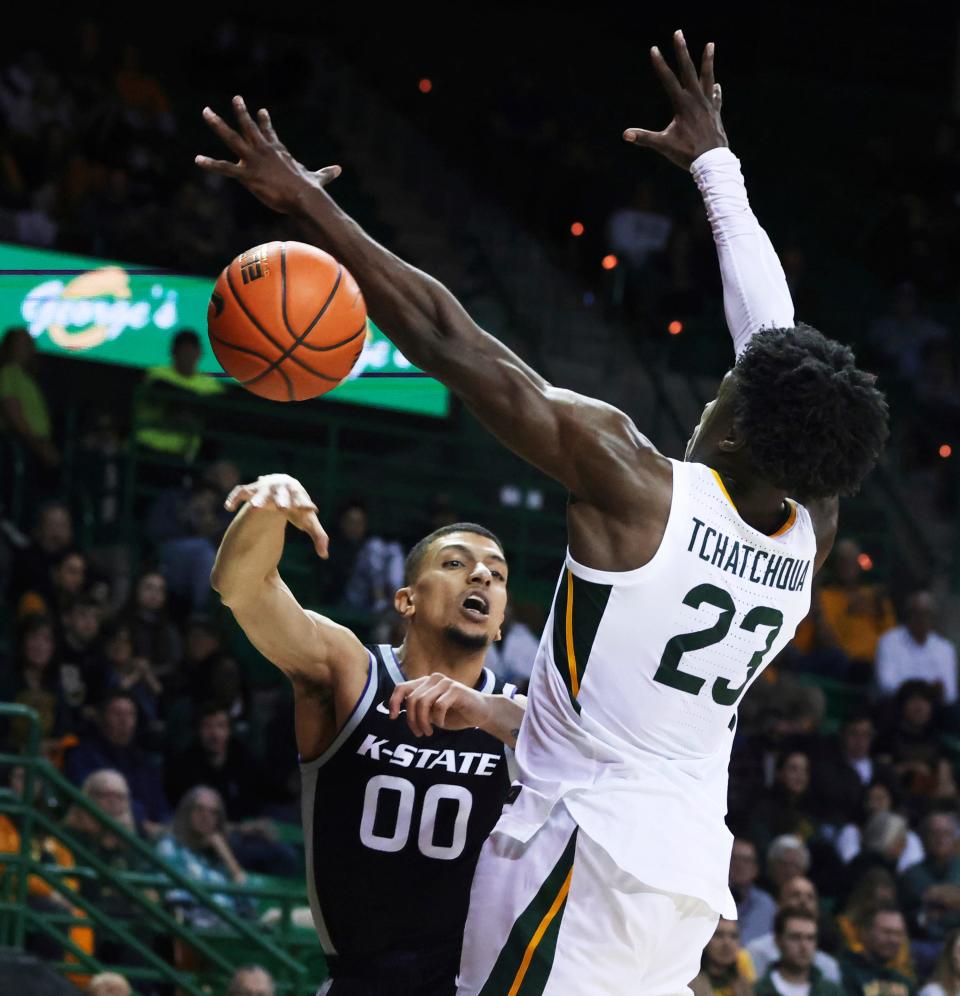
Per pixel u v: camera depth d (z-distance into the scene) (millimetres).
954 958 13312
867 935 13688
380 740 5852
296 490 4840
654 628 4477
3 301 19156
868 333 24266
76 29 25531
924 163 28094
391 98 26672
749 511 4625
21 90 21312
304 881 13492
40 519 15969
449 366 4543
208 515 17266
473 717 4930
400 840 5828
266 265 4688
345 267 4727
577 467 4473
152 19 26156
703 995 11930
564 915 4473
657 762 4551
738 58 29781
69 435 18359
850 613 19562
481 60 28328
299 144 25141
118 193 20734
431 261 24562
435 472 20406
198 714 14281
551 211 24719
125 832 11438
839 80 29938
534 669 4738
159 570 16844
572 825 4484
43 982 10797
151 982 12453
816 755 15977
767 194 27734
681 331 23625
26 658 13828
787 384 4461
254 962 12594
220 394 19141
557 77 28688
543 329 23625
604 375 23203
